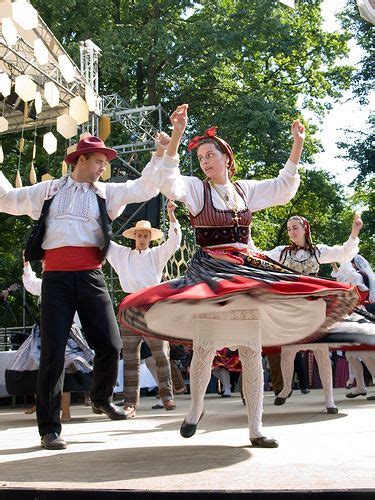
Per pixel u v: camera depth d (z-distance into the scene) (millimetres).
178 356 8844
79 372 5715
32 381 5676
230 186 3559
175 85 19078
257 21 17359
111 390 4059
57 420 3746
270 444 3367
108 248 3854
